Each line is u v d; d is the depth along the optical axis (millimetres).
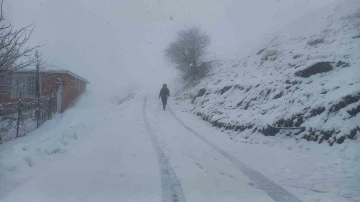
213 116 12555
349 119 7328
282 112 9062
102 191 4910
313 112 8266
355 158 6324
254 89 11828
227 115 11609
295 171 6043
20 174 5652
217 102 13789
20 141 9242
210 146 8484
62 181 5402
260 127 9227
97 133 10406
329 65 9984
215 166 6453
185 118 14258
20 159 6102
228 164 6625
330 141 7238
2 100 15273
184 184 5285
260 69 14594
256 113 10156
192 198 4621
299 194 4785
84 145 8430
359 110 7410
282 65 12961
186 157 7211
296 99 9273
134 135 10008
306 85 9633
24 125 11891
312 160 6711
